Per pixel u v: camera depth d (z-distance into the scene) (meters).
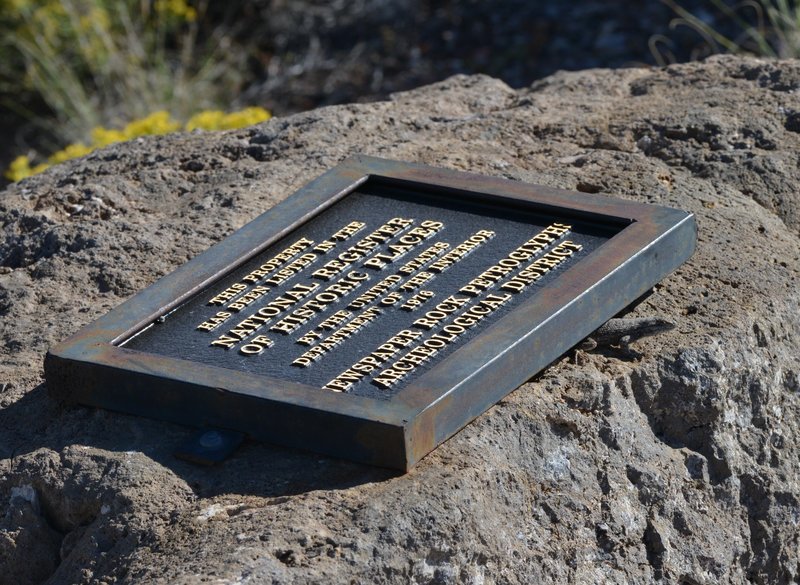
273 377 1.20
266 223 1.35
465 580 1.15
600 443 1.25
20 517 1.20
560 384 1.25
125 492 1.17
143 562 1.13
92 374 1.22
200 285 1.29
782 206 1.49
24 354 1.32
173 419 1.21
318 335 1.24
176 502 1.17
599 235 1.33
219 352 1.23
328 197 1.38
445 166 1.50
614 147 1.55
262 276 1.30
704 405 1.29
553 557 1.20
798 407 1.36
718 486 1.29
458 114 1.64
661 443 1.28
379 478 1.16
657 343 1.30
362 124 1.60
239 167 1.54
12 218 1.49
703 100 1.61
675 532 1.26
